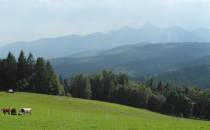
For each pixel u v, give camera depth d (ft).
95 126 189.37
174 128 192.54
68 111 323.16
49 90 563.07
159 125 207.10
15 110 249.55
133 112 400.26
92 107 388.16
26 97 408.87
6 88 568.00
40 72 563.89
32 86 562.25
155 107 590.14
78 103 402.11
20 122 194.39
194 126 204.85
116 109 399.03
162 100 586.86
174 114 562.66
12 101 361.51
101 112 362.94
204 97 570.05
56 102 392.68
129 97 608.19
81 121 215.72
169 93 572.51
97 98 627.05
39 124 189.06
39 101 387.96
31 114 255.50
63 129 172.96
